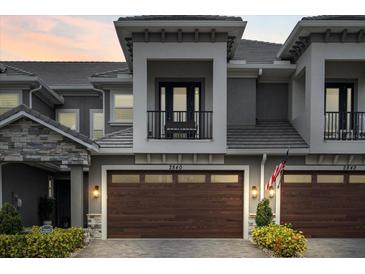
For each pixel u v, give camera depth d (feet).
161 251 41.63
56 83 68.80
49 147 43.91
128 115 60.80
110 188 49.34
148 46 48.26
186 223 49.42
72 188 44.21
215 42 48.49
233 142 49.83
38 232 39.19
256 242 44.19
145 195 49.39
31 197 55.21
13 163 48.03
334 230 49.75
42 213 58.18
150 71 53.31
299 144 49.44
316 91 48.49
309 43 48.96
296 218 49.60
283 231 40.37
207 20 46.75
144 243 46.03
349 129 53.67
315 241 47.44
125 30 47.52
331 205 49.80
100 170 48.88
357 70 53.78
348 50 48.42
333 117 53.42
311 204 49.73
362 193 49.93
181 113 53.52
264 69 53.98
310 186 49.80
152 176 49.55
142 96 48.16
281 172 47.34
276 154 48.98
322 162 49.60
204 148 48.11
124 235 49.19
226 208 49.52
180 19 47.47
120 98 61.11
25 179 52.60
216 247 43.75
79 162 43.98
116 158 49.03
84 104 67.97
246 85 54.85
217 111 48.26
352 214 49.85
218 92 48.34
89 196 48.75
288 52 53.67
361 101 53.62
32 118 43.19
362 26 46.80
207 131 52.65
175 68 53.36
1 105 56.95
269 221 46.09
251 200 49.21
